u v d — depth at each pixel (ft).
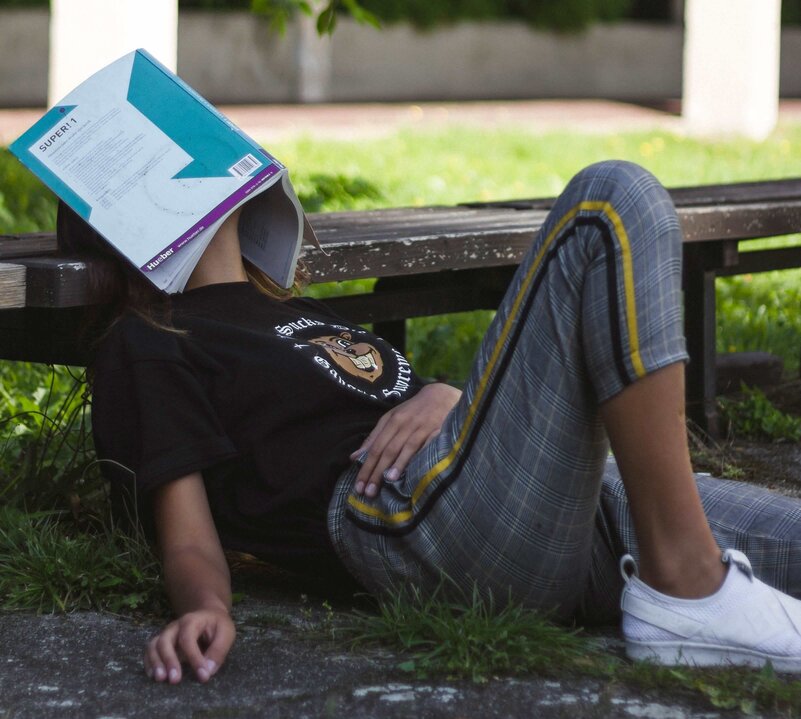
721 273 58.49
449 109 221.46
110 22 109.09
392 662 26.45
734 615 25.41
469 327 67.31
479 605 26.81
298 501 28.58
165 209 29.91
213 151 30.68
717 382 57.26
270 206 32.71
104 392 28.73
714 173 133.80
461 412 26.68
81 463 37.96
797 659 25.61
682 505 25.03
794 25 282.56
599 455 25.63
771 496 29.48
